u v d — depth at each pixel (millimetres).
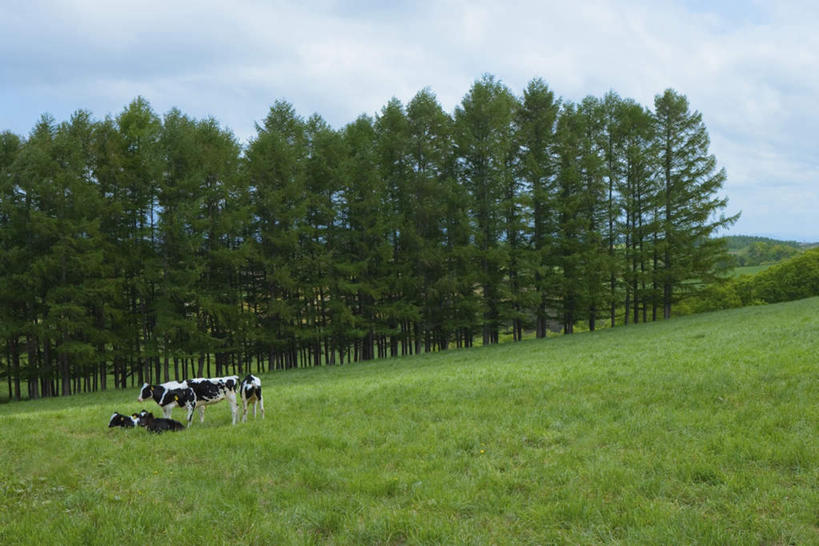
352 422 10250
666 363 13758
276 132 33312
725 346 15906
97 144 30625
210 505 6008
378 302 37438
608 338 27625
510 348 29578
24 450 9281
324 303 34406
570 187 39125
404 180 36281
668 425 8078
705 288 40188
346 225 36094
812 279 56625
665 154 39938
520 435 8336
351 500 5957
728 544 4461
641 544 4551
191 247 28984
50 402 26156
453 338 40656
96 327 31469
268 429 9992
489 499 5789
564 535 4855
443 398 11977
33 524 5512
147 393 11023
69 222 27562
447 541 4781
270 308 32062
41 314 29453
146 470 7652
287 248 33469
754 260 115812
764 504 5133
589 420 8891
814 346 13438
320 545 4977
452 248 36156
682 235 38250
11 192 28125
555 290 38062
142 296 30875
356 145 36969
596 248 37406
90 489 6754
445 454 7715
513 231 37656
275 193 31922
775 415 7734
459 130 36750
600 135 40844
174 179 30375
